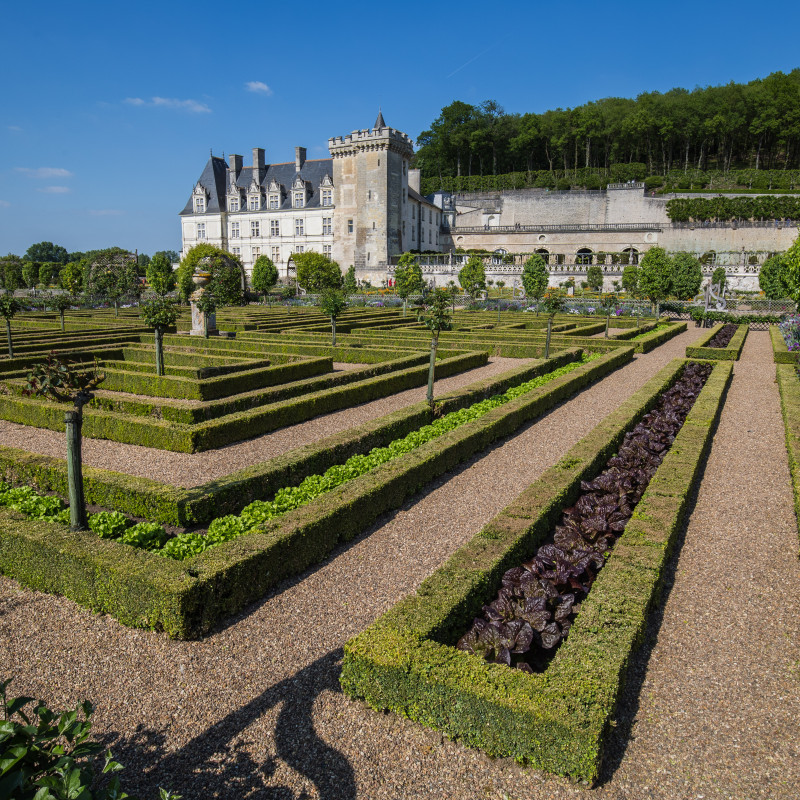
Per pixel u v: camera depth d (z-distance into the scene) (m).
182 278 62.06
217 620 6.20
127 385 17.53
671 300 50.78
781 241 73.25
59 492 9.44
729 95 98.44
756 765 4.34
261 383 17.86
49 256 163.75
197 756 4.47
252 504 8.45
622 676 4.87
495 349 25.72
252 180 88.06
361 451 11.52
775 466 11.20
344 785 4.23
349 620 6.26
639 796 4.12
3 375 17.19
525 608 5.77
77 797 2.15
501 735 4.43
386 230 76.25
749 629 6.03
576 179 96.12
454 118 109.94
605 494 8.94
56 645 5.84
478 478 10.58
